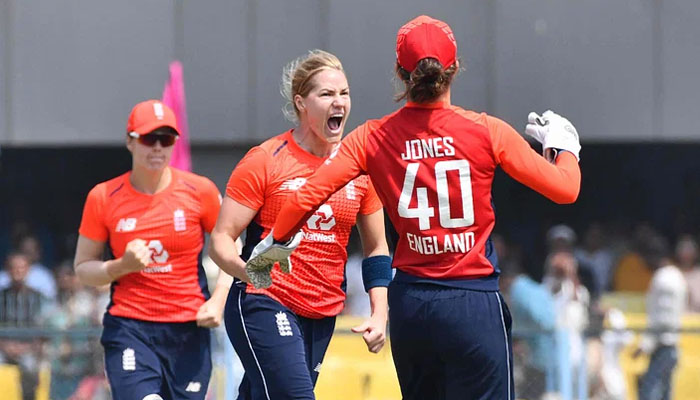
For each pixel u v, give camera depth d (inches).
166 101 1192.8
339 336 1243.8
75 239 2274.9
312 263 719.1
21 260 1465.3
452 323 613.0
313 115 705.6
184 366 854.5
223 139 1909.4
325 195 614.9
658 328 1233.4
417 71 607.8
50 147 2084.2
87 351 1186.6
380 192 625.6
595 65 1937.7
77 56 1903.3
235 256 699.4
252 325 709.3
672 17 1937.7
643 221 2331.4
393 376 1227.9
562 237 1690.5
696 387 1234.6
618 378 1221.7
